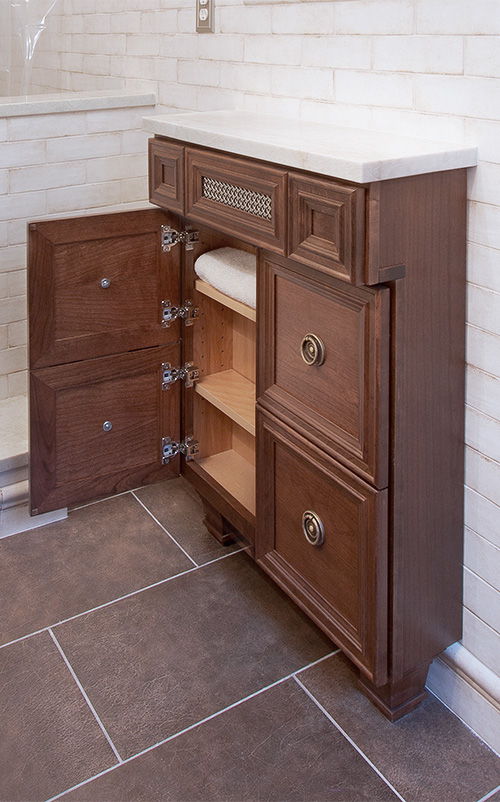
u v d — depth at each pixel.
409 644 1.56
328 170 1.32
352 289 1.38
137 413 2.16
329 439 1.52
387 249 1.31
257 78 1.98
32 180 2.43
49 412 2.04
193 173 1.75
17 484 2.26
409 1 1.49
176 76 2.34
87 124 2.45
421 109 1.51
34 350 1.96
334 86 1.73
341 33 1.67
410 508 1.47
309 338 1.51
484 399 1.47
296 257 1.45
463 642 1.66
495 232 1.37
